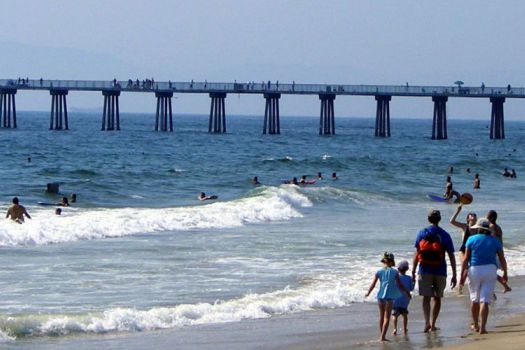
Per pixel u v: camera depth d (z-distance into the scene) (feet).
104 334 136.46
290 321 148.56
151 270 192.13
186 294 168.45
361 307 161.38
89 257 206.59
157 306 157.79
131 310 149.89
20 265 193.26
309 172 521.65
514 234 271.08
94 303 158.40
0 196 331.36
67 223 246.68
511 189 465.06
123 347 128.36
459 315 153.89
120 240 236.22
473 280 133.08
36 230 231.09
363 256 218.59
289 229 273.95
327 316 153.07
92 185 383.65
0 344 127.75
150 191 381.81
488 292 132.67
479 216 325.42
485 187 476.13
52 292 166.50
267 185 426.51
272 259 211.20
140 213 281.74
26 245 220.23
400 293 136.98
